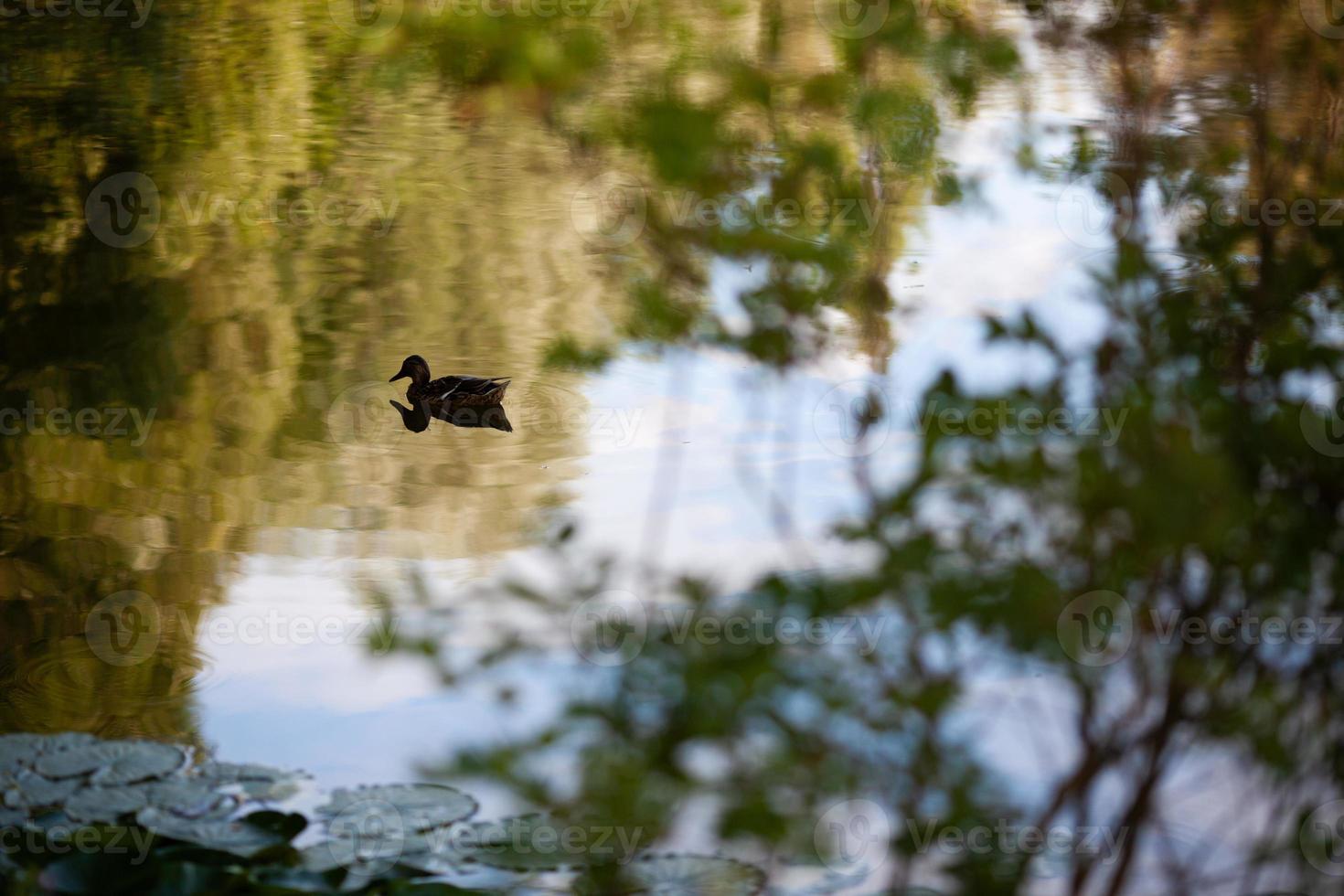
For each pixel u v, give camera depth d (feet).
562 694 17.51
